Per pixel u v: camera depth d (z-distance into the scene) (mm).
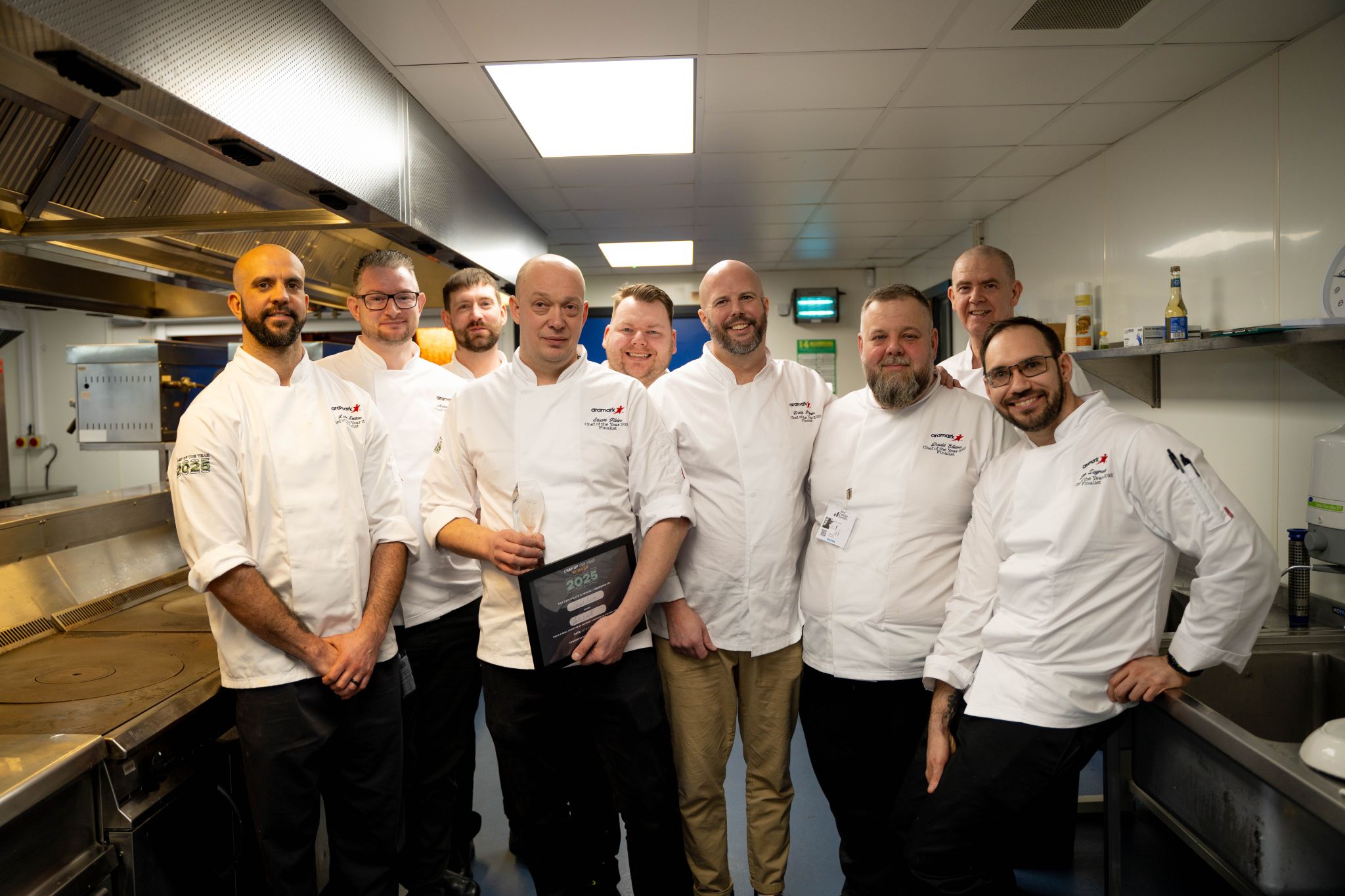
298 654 1512
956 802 1587
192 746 1584
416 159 2734
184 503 1482
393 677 1736
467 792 2189
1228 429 2850
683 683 1892
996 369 1635
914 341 1805
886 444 1859
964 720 1657
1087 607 1540
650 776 1721
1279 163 2516
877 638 1819
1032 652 1584
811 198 4258
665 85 2695
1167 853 2371
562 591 1600
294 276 1612
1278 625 2104
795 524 1929
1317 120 2369
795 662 1955
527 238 4504
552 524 1700
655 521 1734
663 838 1746
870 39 2387
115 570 2232
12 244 2121
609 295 6992
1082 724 1540
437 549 1884
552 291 1688
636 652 1734
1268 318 2582
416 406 2172
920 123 3123
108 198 2047
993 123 3135
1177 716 1476
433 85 2627
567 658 1604
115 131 1689
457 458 1777
